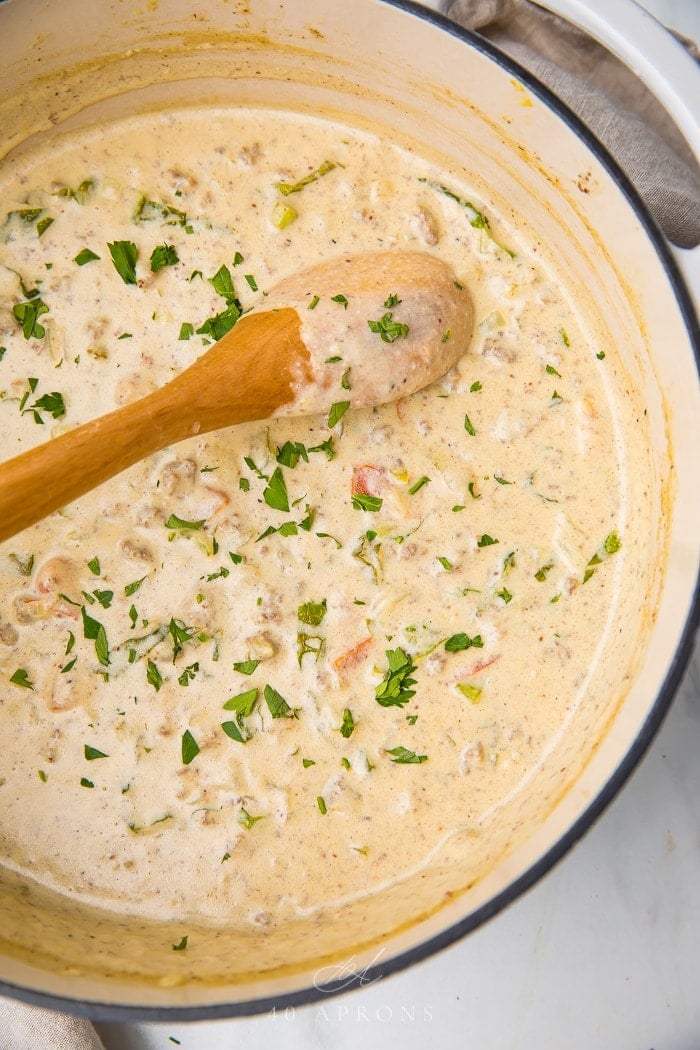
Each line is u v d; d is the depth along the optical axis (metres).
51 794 0.62
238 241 0.63
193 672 0.61
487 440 0.62
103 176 0.63
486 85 0.60
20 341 0.62
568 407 0.63
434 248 0.63
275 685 0.62
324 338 0.59
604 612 0.62
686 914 0.63
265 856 0.61
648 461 0.62
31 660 0.61
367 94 0.63
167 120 0.64
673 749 0.64
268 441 0.62
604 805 0.57
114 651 0.61
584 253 0.62
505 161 0.62
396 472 0.62
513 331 0.63
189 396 0.58
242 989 0.58
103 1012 0.57
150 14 0.61
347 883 0.61
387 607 0.62
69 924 0.61
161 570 0.61
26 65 0.61
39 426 0.62
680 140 0.65
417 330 0.60
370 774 0.62
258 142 0.64
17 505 0.56
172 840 0.61
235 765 0.61
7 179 0.63
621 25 0.56
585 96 0.65
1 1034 0.61
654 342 0.60
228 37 0.62
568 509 0.62
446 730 0.62
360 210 0.63
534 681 0.62
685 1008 0.63
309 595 0.62
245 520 0.62
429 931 0.57
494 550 0.62
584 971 0.63
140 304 0.62
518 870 0.57
